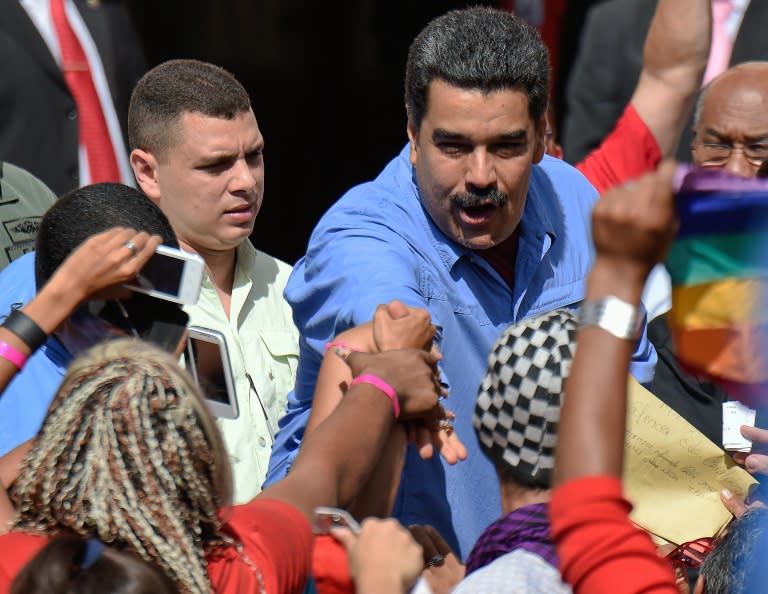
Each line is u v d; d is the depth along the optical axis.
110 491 7.45
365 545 8.09
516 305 12.09
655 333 13.84
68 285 9.01
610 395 6.38
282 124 30.20
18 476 7.95
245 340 14.06
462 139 11.19
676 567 10.80
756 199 6.36
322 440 8.80
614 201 6.36
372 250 11.66
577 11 23.52
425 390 9.23
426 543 9.63
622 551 6.22
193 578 7.44
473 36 11.18
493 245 11.62
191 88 13.90
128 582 6.90
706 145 14.43
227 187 13.85
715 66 19.97
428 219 11.88
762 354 6.54
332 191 29.72
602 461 6.34
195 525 7.66
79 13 19.83
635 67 20.23
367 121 30.33
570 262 12.48
